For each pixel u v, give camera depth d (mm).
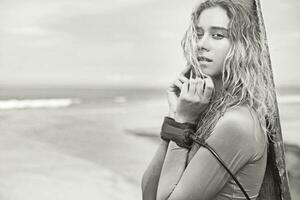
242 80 920
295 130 3646
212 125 923
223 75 929
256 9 958
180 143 941
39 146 4387
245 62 924
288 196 950
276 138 954
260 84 938
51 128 4770
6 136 4621
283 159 952
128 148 4188
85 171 3912
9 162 4129
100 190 3695
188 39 967
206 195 904
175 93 1023
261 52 947
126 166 3990
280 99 3658
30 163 4035
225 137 898
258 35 951
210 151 901
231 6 932
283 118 3709
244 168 919
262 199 967
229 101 922
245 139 897
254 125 910
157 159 1019
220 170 898
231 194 918
